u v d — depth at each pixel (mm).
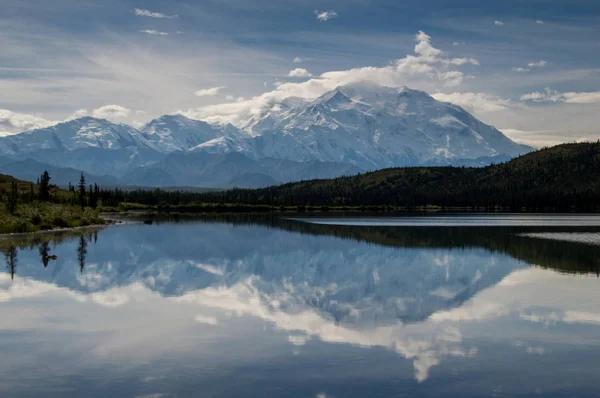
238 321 42219
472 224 173125
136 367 31656
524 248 95375
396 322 42156
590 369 31688
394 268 71438
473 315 44500
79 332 38750
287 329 39906
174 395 27766
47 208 164250
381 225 166750
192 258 81250
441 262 77312
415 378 30156
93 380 29719
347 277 63938
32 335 37969
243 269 70312
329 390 28500
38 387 28750
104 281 59750
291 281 61031
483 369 31641
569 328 40438
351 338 37719
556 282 60281
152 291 54281
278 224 171125
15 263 72562
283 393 28062
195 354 34000
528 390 28688
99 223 163375
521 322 42188
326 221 192500
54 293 52688
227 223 175625
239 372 30906
